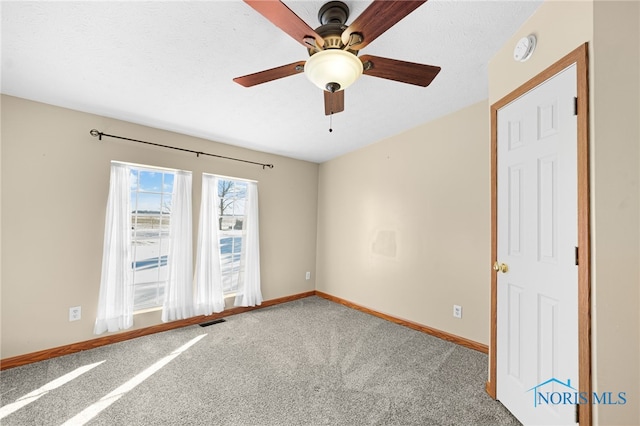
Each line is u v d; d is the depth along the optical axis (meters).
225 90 2.23
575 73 1.29
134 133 2.86
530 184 1.58
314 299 4.31
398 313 3.32
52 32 1.55
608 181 1.23
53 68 1.90
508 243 1.76
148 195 3.03
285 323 3.28
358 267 3.86
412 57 1.88
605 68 1.23
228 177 3.59
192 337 2.86
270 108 2.57
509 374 1.74
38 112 2.37
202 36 1.61
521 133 1.65
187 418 1.69
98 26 1.51
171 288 3.01
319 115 2.75
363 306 3.75
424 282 3.07
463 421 1.67
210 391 1.96
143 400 1.85
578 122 1.27
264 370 2.24
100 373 2.17
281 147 3.77
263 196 3.95
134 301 2.93
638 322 1.23
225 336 2.89
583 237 1.25
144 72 1.97
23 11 1.39
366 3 1.40
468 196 2.71
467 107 2.71
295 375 2.17
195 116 2.72
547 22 1.44
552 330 1.42
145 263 3.00
